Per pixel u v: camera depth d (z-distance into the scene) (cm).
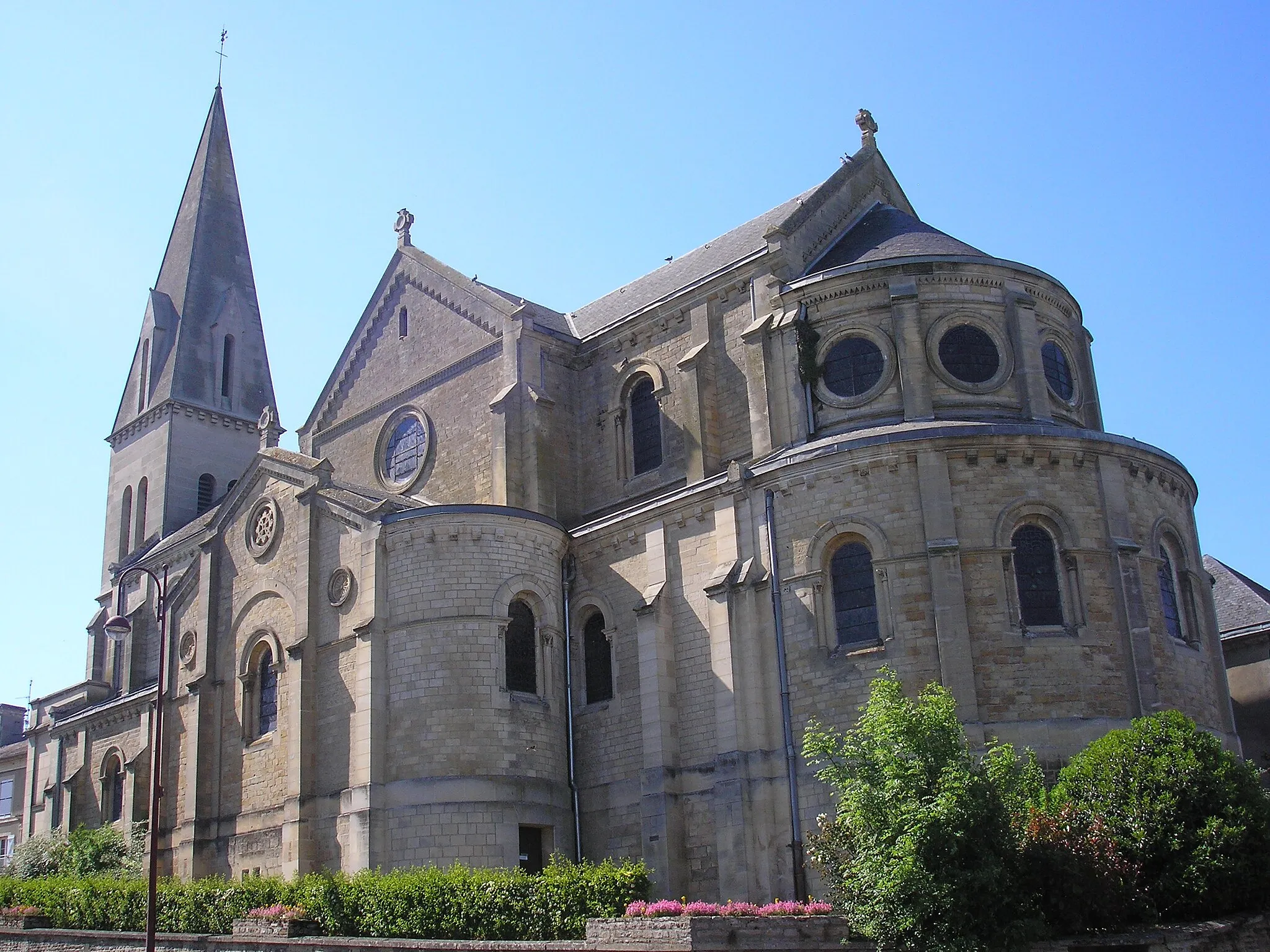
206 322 7488
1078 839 2569
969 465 3622
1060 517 3606
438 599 3934
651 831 3731
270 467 4628
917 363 3906
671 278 5059
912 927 2392
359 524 4172
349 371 5412
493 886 2928
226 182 7981
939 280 4012
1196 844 2678
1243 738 4903
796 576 3700
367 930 3120
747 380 4206
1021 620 3516
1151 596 3659
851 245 4425
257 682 4531
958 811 2414
